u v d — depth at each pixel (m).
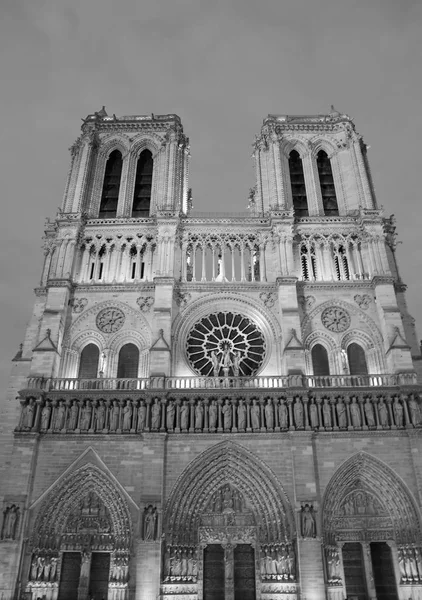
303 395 52.25
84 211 67.56
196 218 65.50
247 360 58.88
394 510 49.25
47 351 55.41
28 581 46.41
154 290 60.97
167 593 45.81
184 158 74.56
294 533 47.16
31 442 50.53
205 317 61.00
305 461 49.41
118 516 48.78
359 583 47.25
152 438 50.50
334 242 64.94
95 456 50.56
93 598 46.66
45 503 48.84
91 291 61.41
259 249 65.00
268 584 46.38
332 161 73.56
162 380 53.66
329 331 59.28
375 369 57.38
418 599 45.69
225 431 51.22
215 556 48.66
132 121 75.88
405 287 63.00
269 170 70.19
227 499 50.44
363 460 50.31
